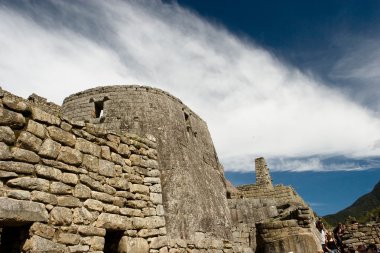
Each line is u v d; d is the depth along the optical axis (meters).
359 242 15.92
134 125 13.34
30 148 4.63
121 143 6.33
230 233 15.09
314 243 12.86
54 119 5.11
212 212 14.20
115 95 14.20
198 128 16.98
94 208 5.29
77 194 5.09
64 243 4.66
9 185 4.26
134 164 6.47
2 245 4.56
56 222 4.64
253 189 22.97
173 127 14.32
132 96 14.23
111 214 5.56
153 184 6.72
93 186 5.41
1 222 4.10
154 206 6.53
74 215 4.93
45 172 4.72
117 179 5.94
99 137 5.87
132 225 5.89
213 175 16.36
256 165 25.48
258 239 13.86
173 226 11.62
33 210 4.40
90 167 5.47
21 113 4.66
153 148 7.12
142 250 5.87
